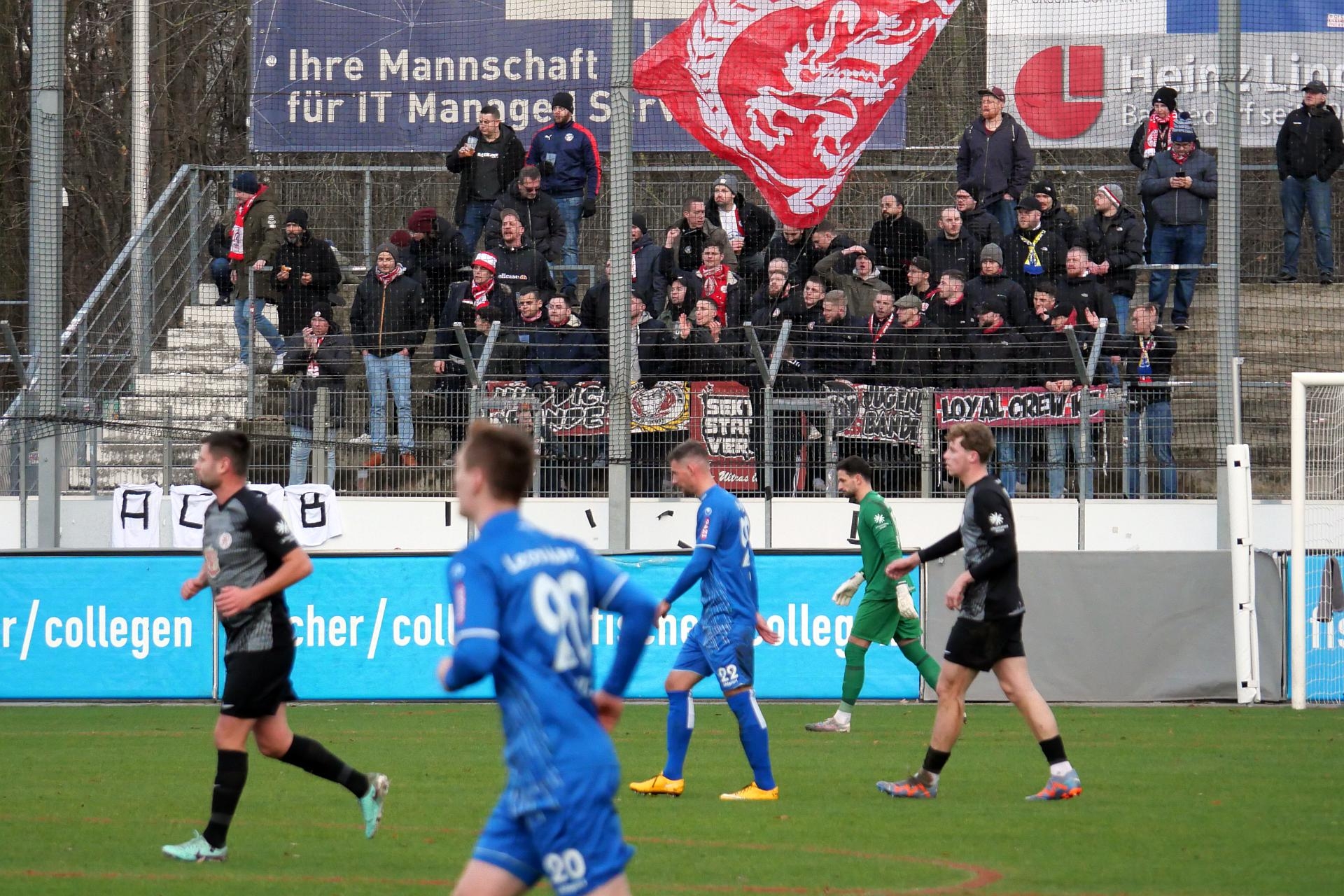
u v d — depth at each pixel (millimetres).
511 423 51781
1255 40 65062
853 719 43562
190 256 68875
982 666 29484
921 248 58750
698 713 45312
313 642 47938
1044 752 30047
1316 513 50438
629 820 27656
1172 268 59375
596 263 66188
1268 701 47375
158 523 53875
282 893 21734
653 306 58250
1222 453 49812
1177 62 64875
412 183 71188
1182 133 60062
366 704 47594
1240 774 33156
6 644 47938
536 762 14898
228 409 57750
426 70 67250
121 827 27141
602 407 51594
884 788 30188
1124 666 47344
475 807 29203
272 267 60062
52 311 51000
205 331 64938
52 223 50969
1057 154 68438
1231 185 49625
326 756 24797
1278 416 57906
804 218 60312
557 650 15219
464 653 14773
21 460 53938
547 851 14805
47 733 40531
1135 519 52406
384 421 52938
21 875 22969
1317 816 28172
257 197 61938
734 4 60562
